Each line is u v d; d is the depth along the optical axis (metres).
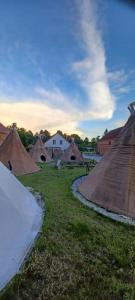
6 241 2.98
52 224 4.51
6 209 3.37
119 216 5.30
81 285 2.76
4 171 4.41
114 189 6.01
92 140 67.94
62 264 3.16
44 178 11.47
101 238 4.04
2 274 2.66
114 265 3.21
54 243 3.75
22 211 3.89
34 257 3.22
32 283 2.75
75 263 3.21
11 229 3.20
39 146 24.39
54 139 47.59
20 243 3.22
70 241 3.88
